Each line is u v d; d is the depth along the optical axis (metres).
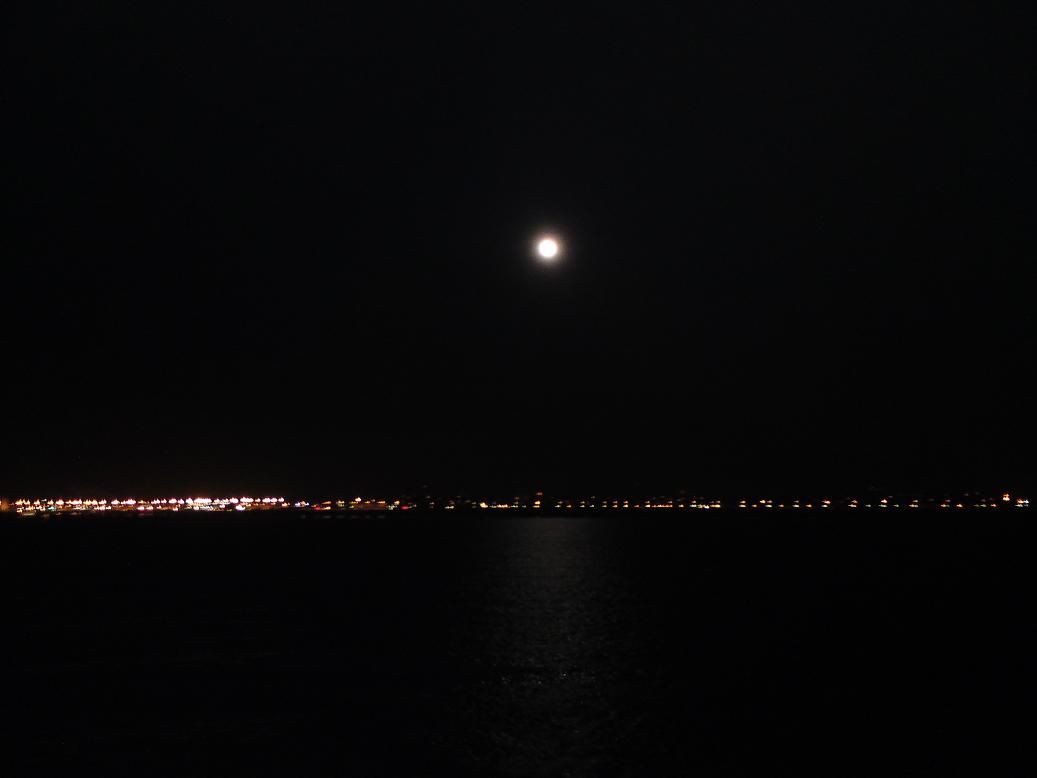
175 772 23.78
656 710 29.58
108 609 58.34
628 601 62.47
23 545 140.62
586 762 24.28
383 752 25.38
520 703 30.86
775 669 36.25
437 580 81.38
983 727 26.92
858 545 143.75
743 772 23.19
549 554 125.19
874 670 35.88
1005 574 84.44
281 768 23.97
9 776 23.55
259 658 40.03
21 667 38.25
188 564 102.19
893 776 22.69
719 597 64.69
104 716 29.44
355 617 54.00
